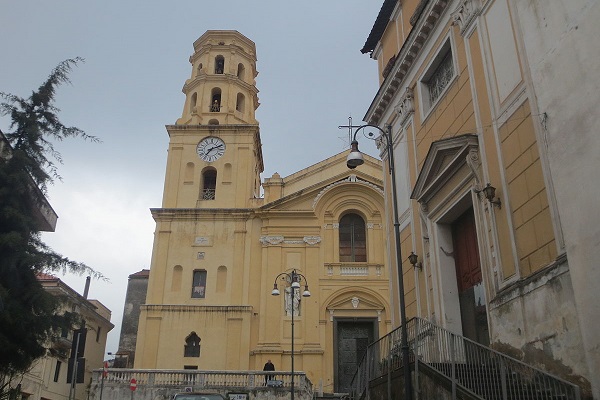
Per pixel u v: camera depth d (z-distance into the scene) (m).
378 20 20.91
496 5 12.67
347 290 31.20
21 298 12.26
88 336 38.69
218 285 31.58
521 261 10.95
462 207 14.16
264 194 34.03
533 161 10.75
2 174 12.09
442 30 15.54
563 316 9.48
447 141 13.83
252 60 39.94
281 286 31.27
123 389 26.12
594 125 8.57
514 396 8.80
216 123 35.97
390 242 18.98
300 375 26.02
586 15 8.91
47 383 31.55
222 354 29.70
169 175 34.19
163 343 29.98
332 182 33.41
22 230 12.41
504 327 11.30
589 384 8.64
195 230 32.72
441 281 14.60
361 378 15.81
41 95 13.16
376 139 20.83
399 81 18.36
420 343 12.77
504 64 12.13
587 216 8.58
